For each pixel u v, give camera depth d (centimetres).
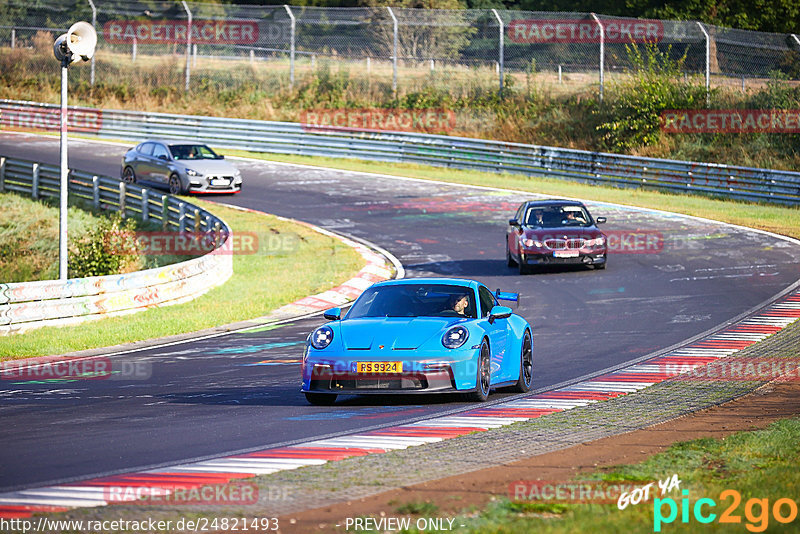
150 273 7075
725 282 7562
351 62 19038
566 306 6738
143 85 18725
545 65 17938
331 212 11494
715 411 3494
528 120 16500
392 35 19025
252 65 19138
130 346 5716
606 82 16688
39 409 3691
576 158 13862
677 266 8369
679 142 15200
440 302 3925
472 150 14750
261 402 3816
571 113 16350
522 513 2022
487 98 17175
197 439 3008
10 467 2598
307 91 18012
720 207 11831
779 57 16250
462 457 2659
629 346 5266
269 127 15925
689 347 5162
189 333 6234
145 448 2862
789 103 15088
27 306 6219
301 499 2169
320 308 7188
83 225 11112
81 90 18688
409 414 3462
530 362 4216
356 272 8469
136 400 3903
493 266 8675
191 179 11775
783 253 8862
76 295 6525
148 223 10769
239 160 15238
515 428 3138
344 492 2233
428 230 10525
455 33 18838
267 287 7988
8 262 10544
